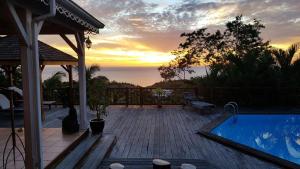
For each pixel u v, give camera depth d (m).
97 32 6.92
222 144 6.50
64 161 4.96
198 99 11.44
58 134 6.41
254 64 12.19
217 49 17.30
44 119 8.81
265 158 5.36
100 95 7.35
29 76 3.89
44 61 8.45
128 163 5.15
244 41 16.80
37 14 4.24
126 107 11.72
